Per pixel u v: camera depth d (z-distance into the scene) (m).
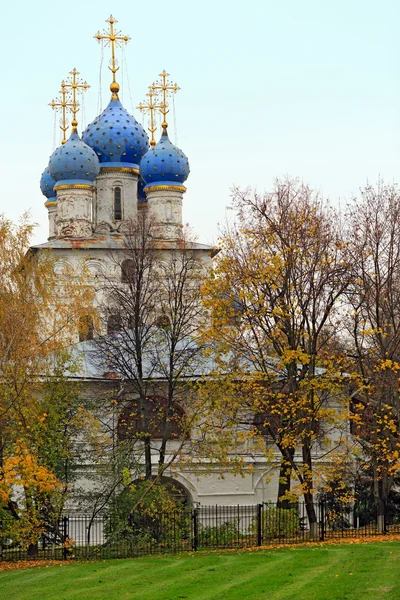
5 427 41.81
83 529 51.16
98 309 65.94
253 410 45.66
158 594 28.83
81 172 84.44
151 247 63.44
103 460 49.53
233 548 42.66
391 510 54.62
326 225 50.28
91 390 58.91
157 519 45.12
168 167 85.69
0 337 41.69
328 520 50.50
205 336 46.75
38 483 36.56
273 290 46.94
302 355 43.50
